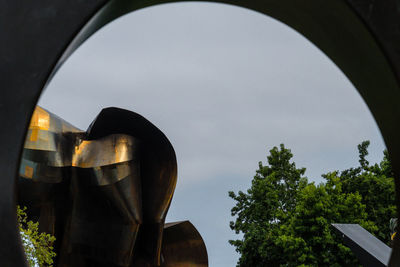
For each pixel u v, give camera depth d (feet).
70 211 44.37
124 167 42.80
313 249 89.51
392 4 15.56
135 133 45.21
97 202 44.04
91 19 15.90
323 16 17.20
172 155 46.03
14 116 15.10
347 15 15.97
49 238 40.04
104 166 42.06
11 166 14.88
